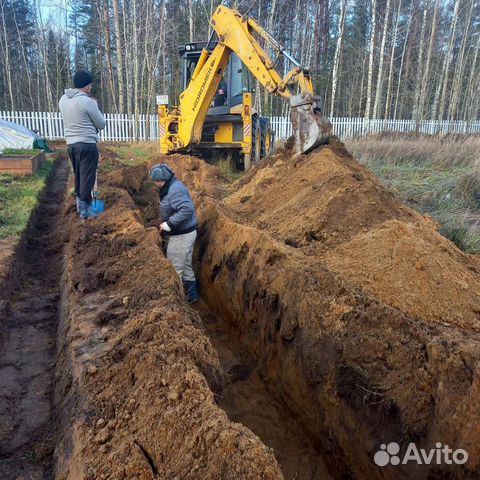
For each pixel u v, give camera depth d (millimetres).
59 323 4750
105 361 3373
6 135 15875
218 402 3094
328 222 5445
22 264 6332
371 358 3426
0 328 4633
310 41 26688
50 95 29344
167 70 28875
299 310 4176
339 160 7168
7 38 33156
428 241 4395
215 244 6383
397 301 3850
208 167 10836
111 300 4492
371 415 3283
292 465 3746
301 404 4051
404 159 14914
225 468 2217
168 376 2844
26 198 9008
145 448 2488
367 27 36594
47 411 3516
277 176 8023
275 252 4926
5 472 2898
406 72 33156
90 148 6562
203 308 6262
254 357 4977
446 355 3037
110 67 25234
